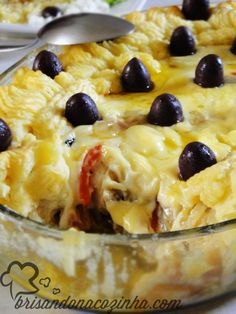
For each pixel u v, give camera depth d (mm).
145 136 304
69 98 321
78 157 302
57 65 352
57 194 298
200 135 304
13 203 284
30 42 469
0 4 516
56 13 505
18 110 316
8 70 348
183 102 328
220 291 257
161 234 228
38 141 300
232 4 406
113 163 299
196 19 402
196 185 263
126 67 344
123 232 301
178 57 371
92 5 511
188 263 240
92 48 371
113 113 323
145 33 387
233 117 318
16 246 254
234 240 235
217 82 338
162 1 530
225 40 382
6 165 283
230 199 254
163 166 293
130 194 301
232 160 271
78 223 312
